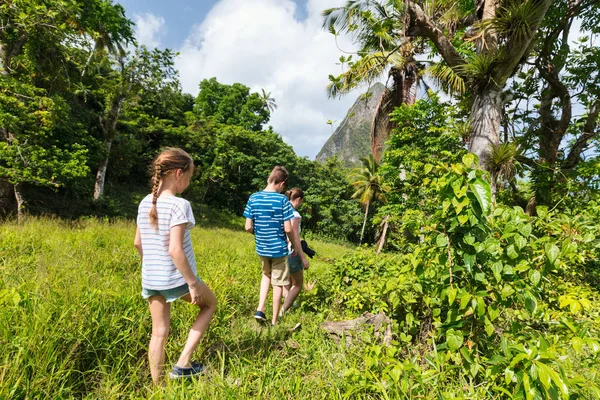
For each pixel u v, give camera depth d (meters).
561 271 3.11
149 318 2.70
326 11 8.89
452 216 2.17
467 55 8.23
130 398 1.90
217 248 8.46
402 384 1.81
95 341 2.27
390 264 4.86
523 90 11.05
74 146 12.13
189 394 1.94
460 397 1.70
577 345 1.73
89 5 13.72
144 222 2.12
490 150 7.50
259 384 2.04
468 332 2.13
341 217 39.53
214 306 2.30
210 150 34.41
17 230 6.63
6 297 2.18
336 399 1.93
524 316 2.49
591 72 10.12
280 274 3.46
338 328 3.07
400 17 8.28
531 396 1.53
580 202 5.72
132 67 17.59
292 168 38.09
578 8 9.66
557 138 10.24
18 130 10.16
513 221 2.10
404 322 2.70
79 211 18.31
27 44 11.16
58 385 1.93
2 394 1.62
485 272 2.21
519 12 6.32
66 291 2.63
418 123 11.65
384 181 12.85
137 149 26.72
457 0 9.04
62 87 13.51
